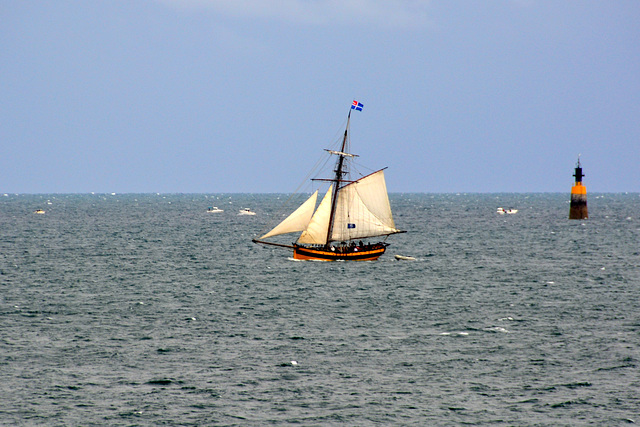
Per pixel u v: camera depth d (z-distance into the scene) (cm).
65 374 15625
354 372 15938
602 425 13150
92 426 12988
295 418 13425
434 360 16825
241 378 15500
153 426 13012
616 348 17788
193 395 14488
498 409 13850
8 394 14362
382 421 13300
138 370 15962
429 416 13538
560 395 14550
